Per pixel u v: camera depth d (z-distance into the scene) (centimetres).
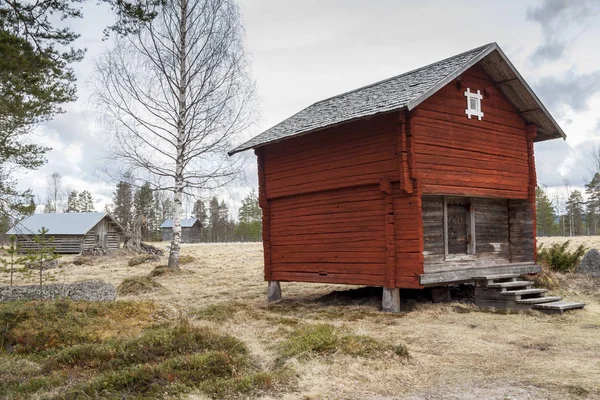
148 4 1151
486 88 1392
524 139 1502
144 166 2222
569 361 768
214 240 9456
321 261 1402
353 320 1154
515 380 683
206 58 2231
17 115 1384
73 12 1095
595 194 7044
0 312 970
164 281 1986
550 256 1777
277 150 1542
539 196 7262
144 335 885
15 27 1071
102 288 1266
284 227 1528
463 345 883
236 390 660
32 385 694
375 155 1254
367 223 1288
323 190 1389
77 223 4134
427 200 1312
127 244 3378
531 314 1164
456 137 1302
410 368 753
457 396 628
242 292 1709
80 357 802
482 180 1354
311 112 1648
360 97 1498
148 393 651
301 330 971
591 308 1239
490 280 1285
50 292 1191
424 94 1139
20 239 3828
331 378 707
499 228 1511
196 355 775
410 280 1185
